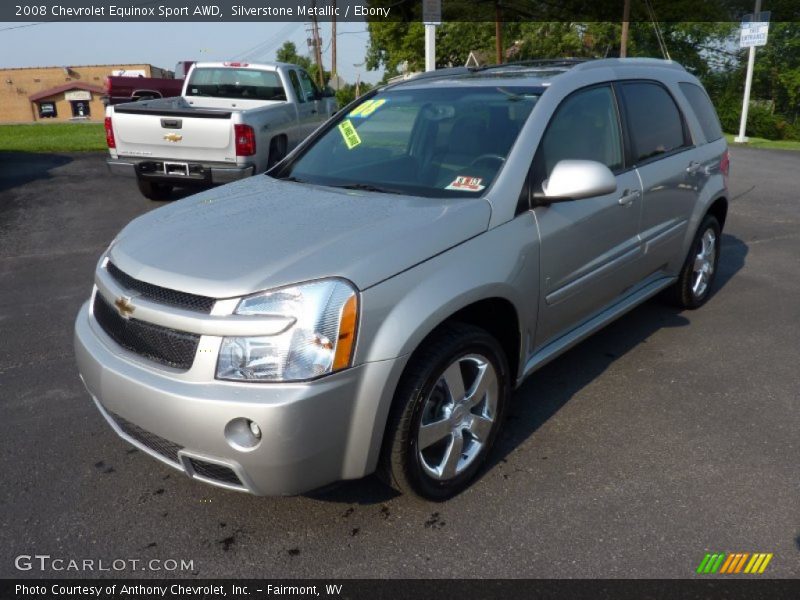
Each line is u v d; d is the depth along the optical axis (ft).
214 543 8.84
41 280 19.93
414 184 10.95
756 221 27.84
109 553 8.66
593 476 10.14
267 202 10.44
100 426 11.72
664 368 13.80
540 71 12.82
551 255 10.65
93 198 31.32
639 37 118.11
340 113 13.78
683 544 8.64
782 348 14.78
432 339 8.87
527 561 8.42
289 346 7.66
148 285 8.45
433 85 13.05
